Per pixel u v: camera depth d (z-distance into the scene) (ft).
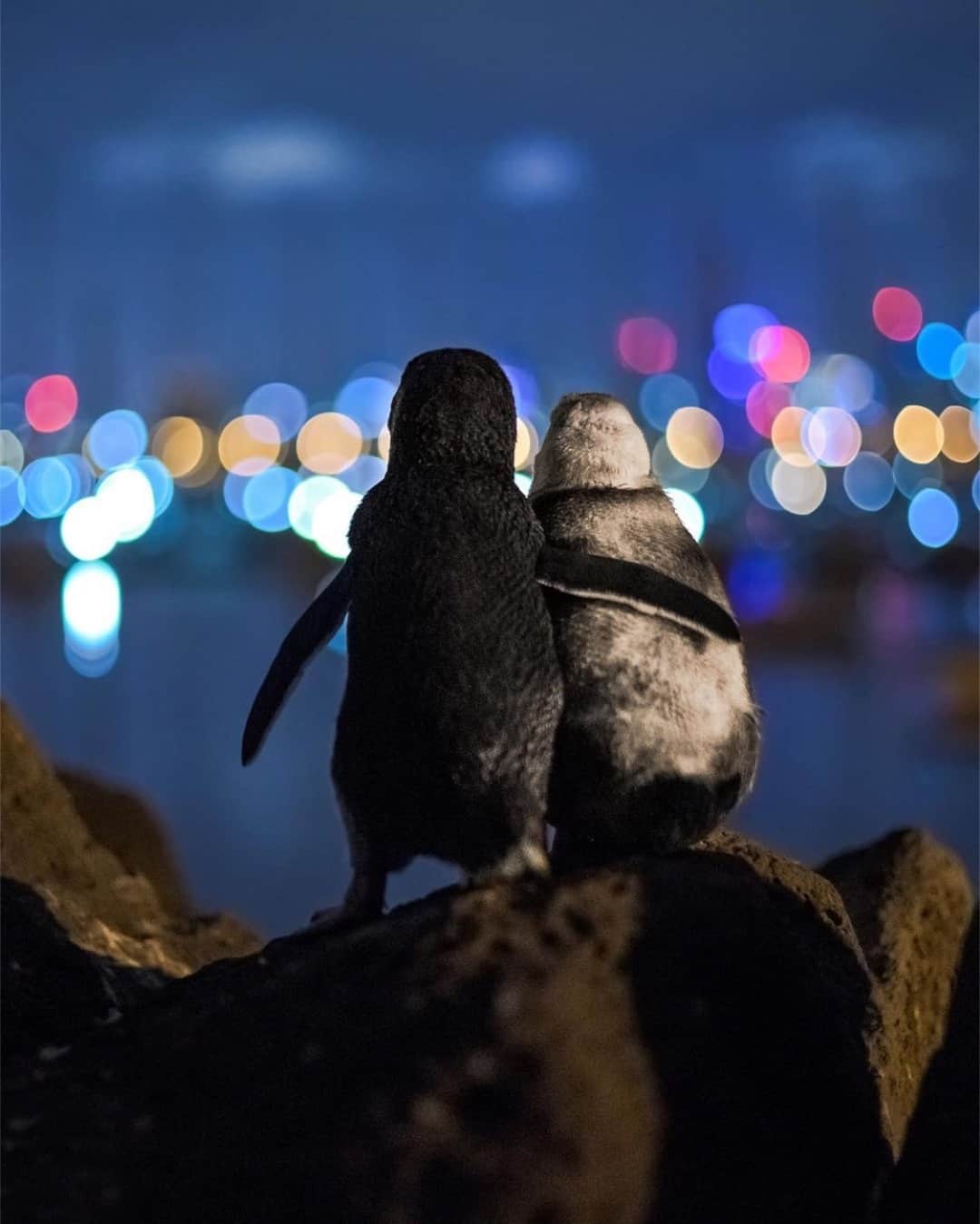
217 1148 4.19
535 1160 4.12
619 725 4.69
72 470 77.66
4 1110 4.32
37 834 6.41
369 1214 4.09
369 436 70.59
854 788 16.51
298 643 4.72
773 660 27.35
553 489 4.92
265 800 15.12
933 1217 4.88
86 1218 4.12
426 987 4.27
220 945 6.59
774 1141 4.34
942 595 38.14
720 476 70.44
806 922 4.80
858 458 71.26
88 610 37.70
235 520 64.90
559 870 4.79
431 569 4.59
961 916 6.24
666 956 4.37
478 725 4.55
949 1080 5.51
